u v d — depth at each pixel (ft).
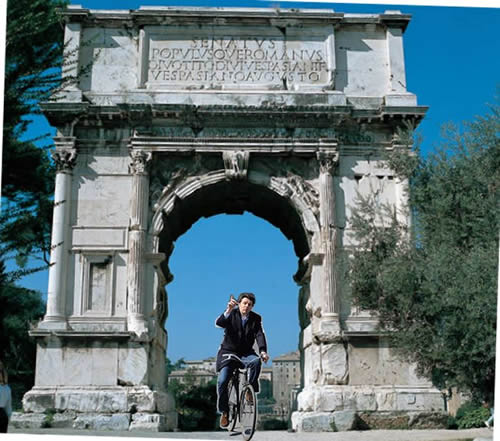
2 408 58.59
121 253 104.12
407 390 97.91
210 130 107.86
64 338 99.30
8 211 58.39
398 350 80.89
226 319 45.52
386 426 96.02
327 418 94.48
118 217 105.40
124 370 98.63
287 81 111.96
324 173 106.63
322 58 113.19
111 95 108.58
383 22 114.83
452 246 71.56
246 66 112.47
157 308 104.27
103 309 101.96
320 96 109.09
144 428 93.50
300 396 103.30
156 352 104.88
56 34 70.79
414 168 81.10
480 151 74.28
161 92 108.68
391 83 112.27
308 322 110.32
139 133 107.04
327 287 102.17
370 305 80.79
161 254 103.96
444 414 96.94
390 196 106.93
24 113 57.88
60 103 104.83
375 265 80.89
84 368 98.53
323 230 104.63
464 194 73.36
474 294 63.77
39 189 101.19
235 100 108.47
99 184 106.52
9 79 55.77
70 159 105.70
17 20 56.24
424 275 71.61
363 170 108.27
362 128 109.60
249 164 108.37
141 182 105.60
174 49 112.88
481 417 115.03
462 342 65.62
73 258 103.71
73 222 104.88
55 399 96.02
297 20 113.60
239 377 44.60
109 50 112.47
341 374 98.78
